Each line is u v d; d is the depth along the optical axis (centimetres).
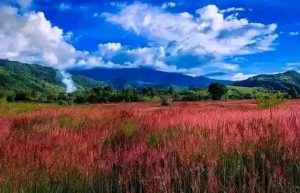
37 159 738
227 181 599
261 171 621
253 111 1338
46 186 633
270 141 729
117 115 1554
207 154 682
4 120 1471
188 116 1264
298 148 680
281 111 1172
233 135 785
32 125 1377
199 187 576
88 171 674
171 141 829
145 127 1117
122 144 907
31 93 11669
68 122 1390
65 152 777
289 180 575
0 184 634
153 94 11075
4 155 783
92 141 929
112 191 630
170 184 603
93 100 10469
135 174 647
